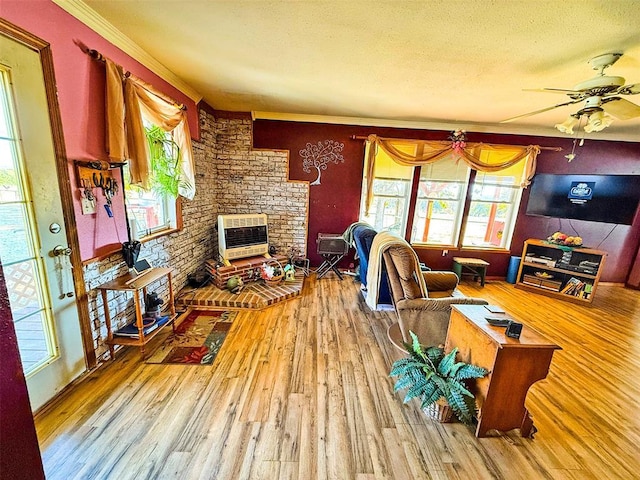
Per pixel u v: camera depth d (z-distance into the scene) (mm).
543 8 1497
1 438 587
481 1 1471
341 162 4520
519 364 1582
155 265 2799
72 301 1855
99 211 2051
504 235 4883
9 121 1461
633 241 4688
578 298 3947
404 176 4672
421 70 2436
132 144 2195
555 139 4527
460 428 1745
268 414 1773
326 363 2328
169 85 2852
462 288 4457
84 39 1830
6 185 1471
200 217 3855
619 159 4543
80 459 1428
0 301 574
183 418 1708
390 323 3057
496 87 2738
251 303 3244
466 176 4664
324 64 2428
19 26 1451
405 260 2275
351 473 1438
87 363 2004
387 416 1812
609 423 1854
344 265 4871
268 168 4453
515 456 1583
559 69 2250
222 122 4258
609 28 1637
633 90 1954
